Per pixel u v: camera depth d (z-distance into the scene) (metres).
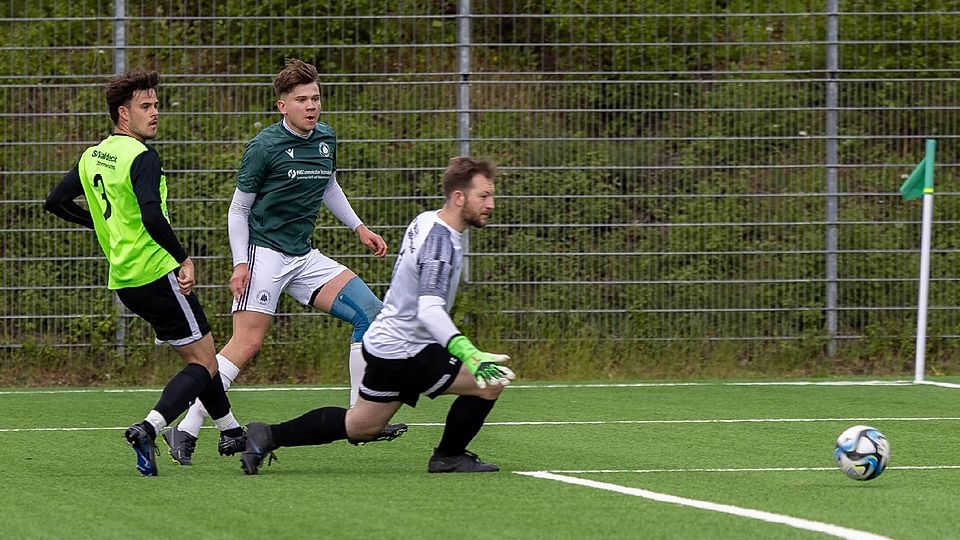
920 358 38.59
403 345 21.16
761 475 21.98
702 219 40.25
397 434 23.84
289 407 34.06
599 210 40.09
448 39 40.28
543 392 36.47
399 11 40.69
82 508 18.34
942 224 40.97
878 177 40.69
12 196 39.31
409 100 39.78
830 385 38.00
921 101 40.66
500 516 17.55
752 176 40.34
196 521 17.23
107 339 39.66
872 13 40.62
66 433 28.53
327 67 40.28
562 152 39.97
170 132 39.31
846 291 40.84
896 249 40.84
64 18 39.81
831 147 40.38
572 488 20.17
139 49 39.88
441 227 20.55
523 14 40.56
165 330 22.94
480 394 21.69
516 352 39.94
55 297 39.47
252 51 39.97
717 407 33.09
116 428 29.45
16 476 21.92
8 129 39.19
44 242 39.38
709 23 40.62
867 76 40.75
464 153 39.72
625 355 40.28
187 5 40.94
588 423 29.92
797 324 40.81
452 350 19.78
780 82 40.22
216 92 39.41
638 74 40.31
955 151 40.88
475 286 39.84
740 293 40.50
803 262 40.62
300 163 26.42
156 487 20.39
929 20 40.91
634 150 40.09
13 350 39.41
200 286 39.38
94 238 39.56
